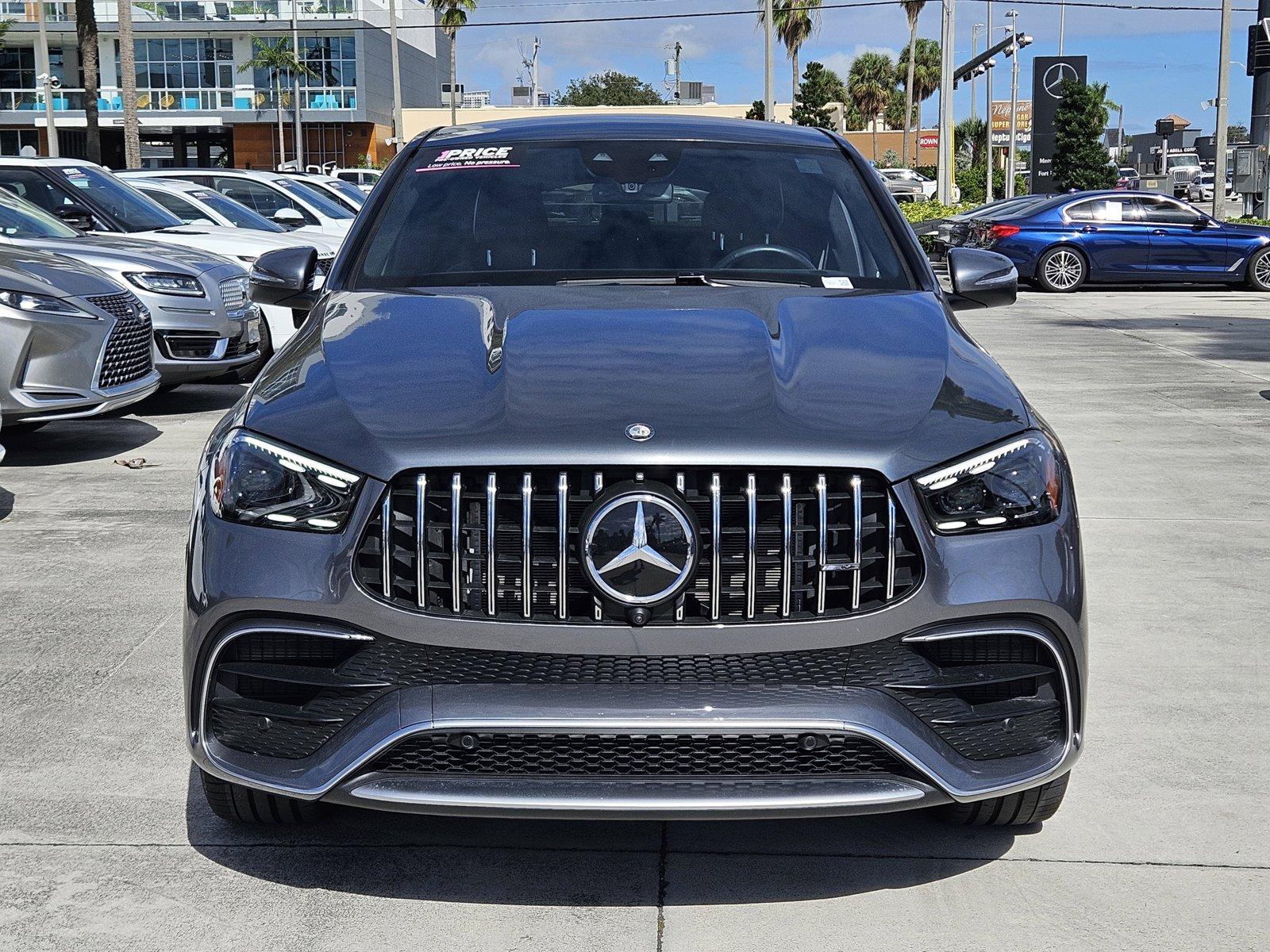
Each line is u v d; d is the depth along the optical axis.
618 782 2.63
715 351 3.01
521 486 2.61
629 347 3.02
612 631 2.59
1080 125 40.38
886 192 4.14
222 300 9.07
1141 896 2.92
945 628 2.64
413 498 2.63
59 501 6.53
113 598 4.95
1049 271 19.47
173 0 61.81
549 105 84.44
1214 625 4.73
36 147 63.78
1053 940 2.75
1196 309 16.61
